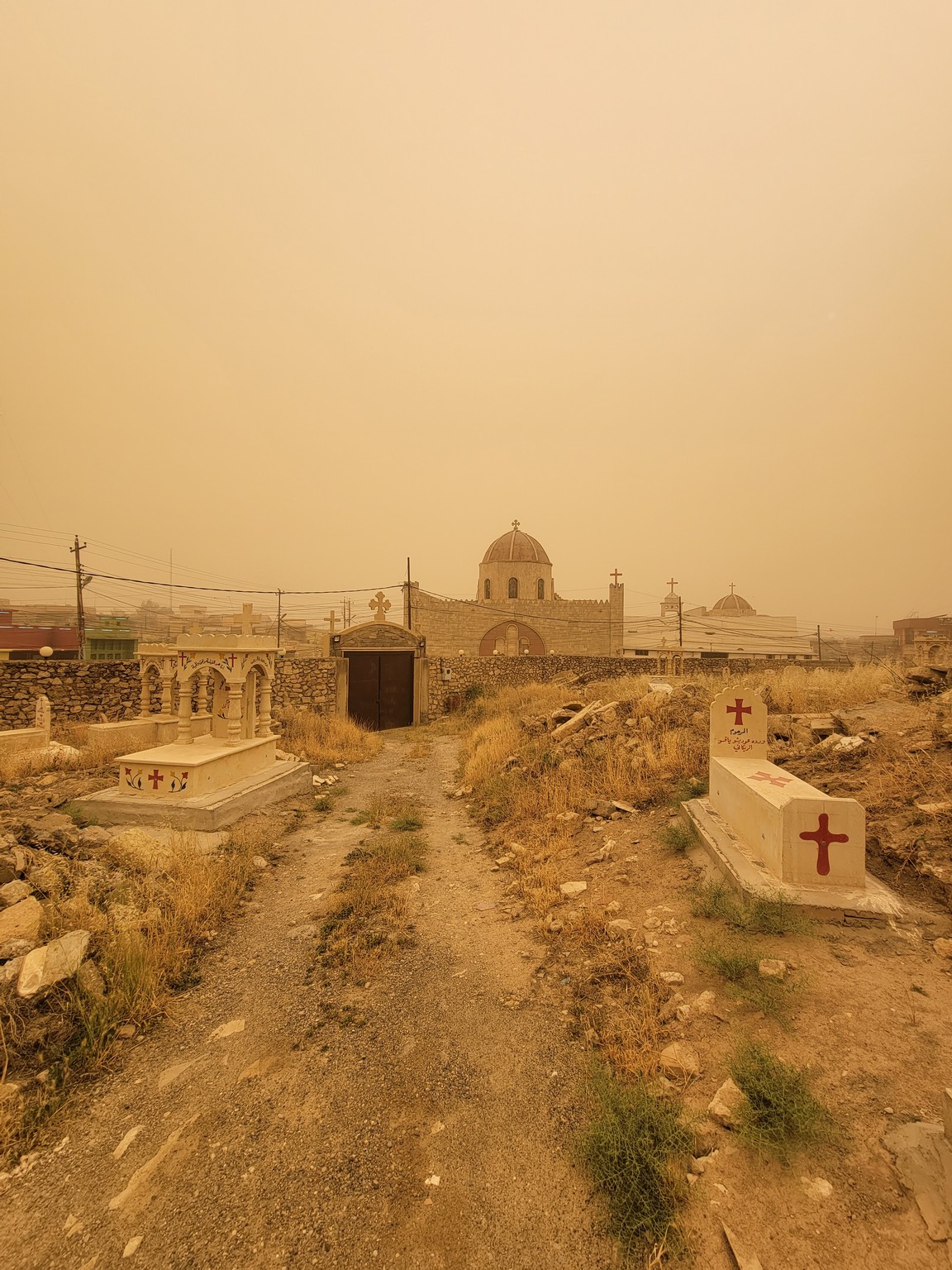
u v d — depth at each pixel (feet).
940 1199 7.87
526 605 141.08
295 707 59.98
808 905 14.38
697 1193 8.55
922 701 28.71
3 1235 8.73
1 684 44.34
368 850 24.72
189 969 15.84
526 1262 8.04
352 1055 12.34
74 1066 12.11
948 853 15.87
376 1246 8.34
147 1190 9.41
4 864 16.33
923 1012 11.32
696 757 27.68
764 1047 10.85
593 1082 10.93
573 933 16.53
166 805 26.45
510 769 35.42
